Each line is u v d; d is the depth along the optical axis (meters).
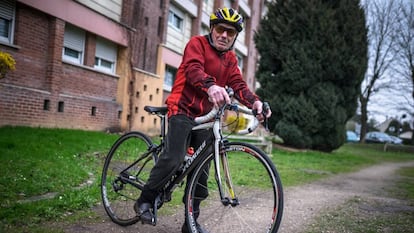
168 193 3.10
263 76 14.37
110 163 3.77
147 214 3.05
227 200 2.88
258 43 14.50
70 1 10.25
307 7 13.45
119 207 3.54
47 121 9.80
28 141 6.94
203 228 3.14
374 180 8.51
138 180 3.42
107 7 12.06
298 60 13.48
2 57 6.87
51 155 6.16
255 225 2.81
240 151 2.81
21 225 3.13
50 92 9.84
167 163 2.89
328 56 13.53
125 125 12.97
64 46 10.55
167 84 16.89
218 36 2.94
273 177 2.64
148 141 3.49
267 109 2.69
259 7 27.42
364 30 14.16
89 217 3.57
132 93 13.22
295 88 13.74
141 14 13.55
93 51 11.57
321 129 14.22
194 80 2.72
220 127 2.85
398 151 26.05
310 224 3.94
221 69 3.03
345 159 13.55
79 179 4.96
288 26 13.66
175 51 16.19
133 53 13.16
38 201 3.72
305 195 5.71
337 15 13.84
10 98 8.70
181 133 2.88
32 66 9.46
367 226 3.96
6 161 5.21
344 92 14.37
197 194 3.06
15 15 8.99
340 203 5.21
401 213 4.72
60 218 3.43
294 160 11.23
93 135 9.62
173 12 16.75
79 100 10.88
